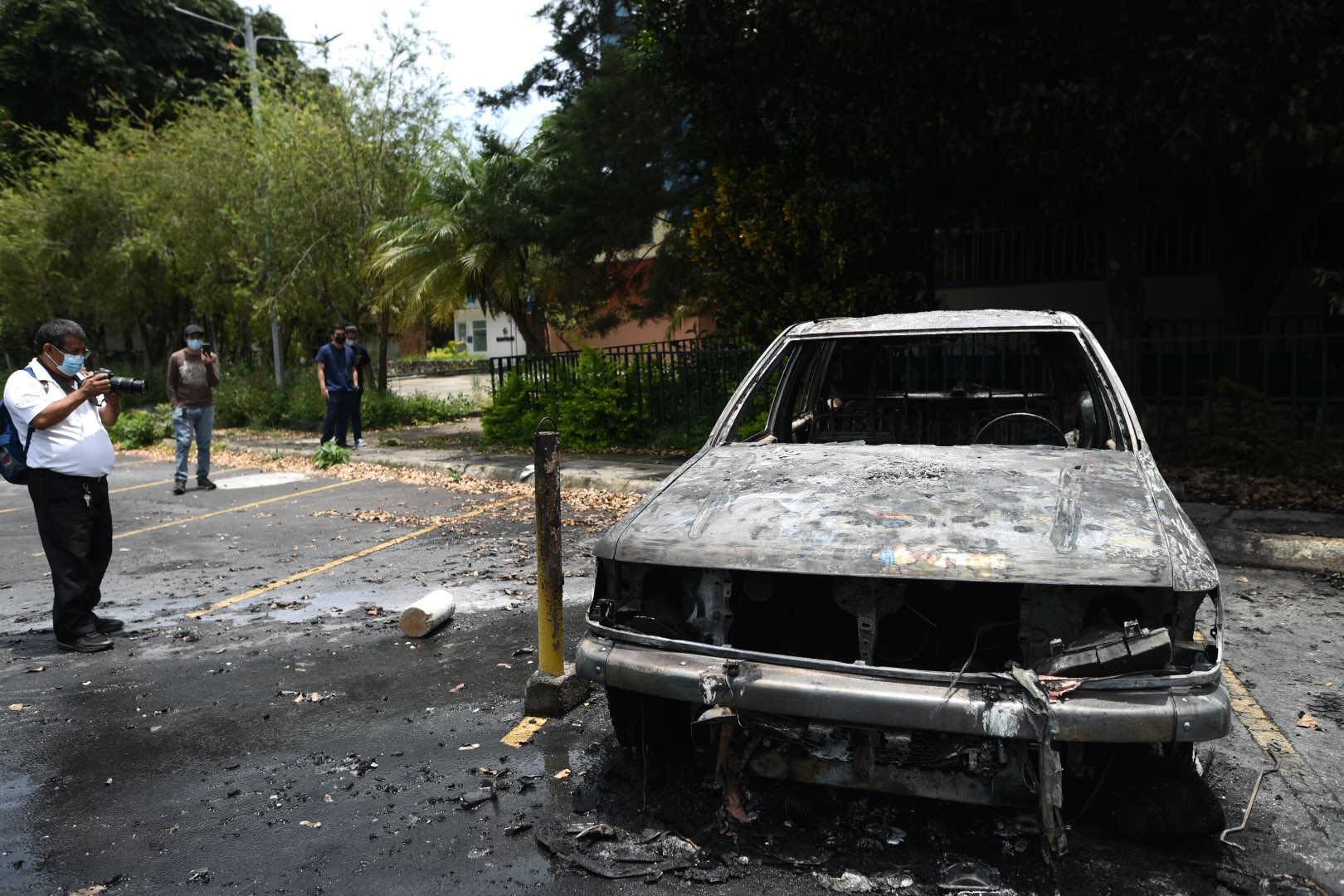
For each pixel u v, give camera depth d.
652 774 3.34
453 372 38.66
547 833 2.98
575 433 12.35
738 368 10.85
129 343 25.20
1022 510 2.96
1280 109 7.29
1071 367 4.57
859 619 2.79
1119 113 7.66
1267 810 2.99
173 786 3.46
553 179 13.41
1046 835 2.55
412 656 4.84
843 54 8.12
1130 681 2.48
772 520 3.04
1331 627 4.80
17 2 25.47
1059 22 7.44
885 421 5.20
